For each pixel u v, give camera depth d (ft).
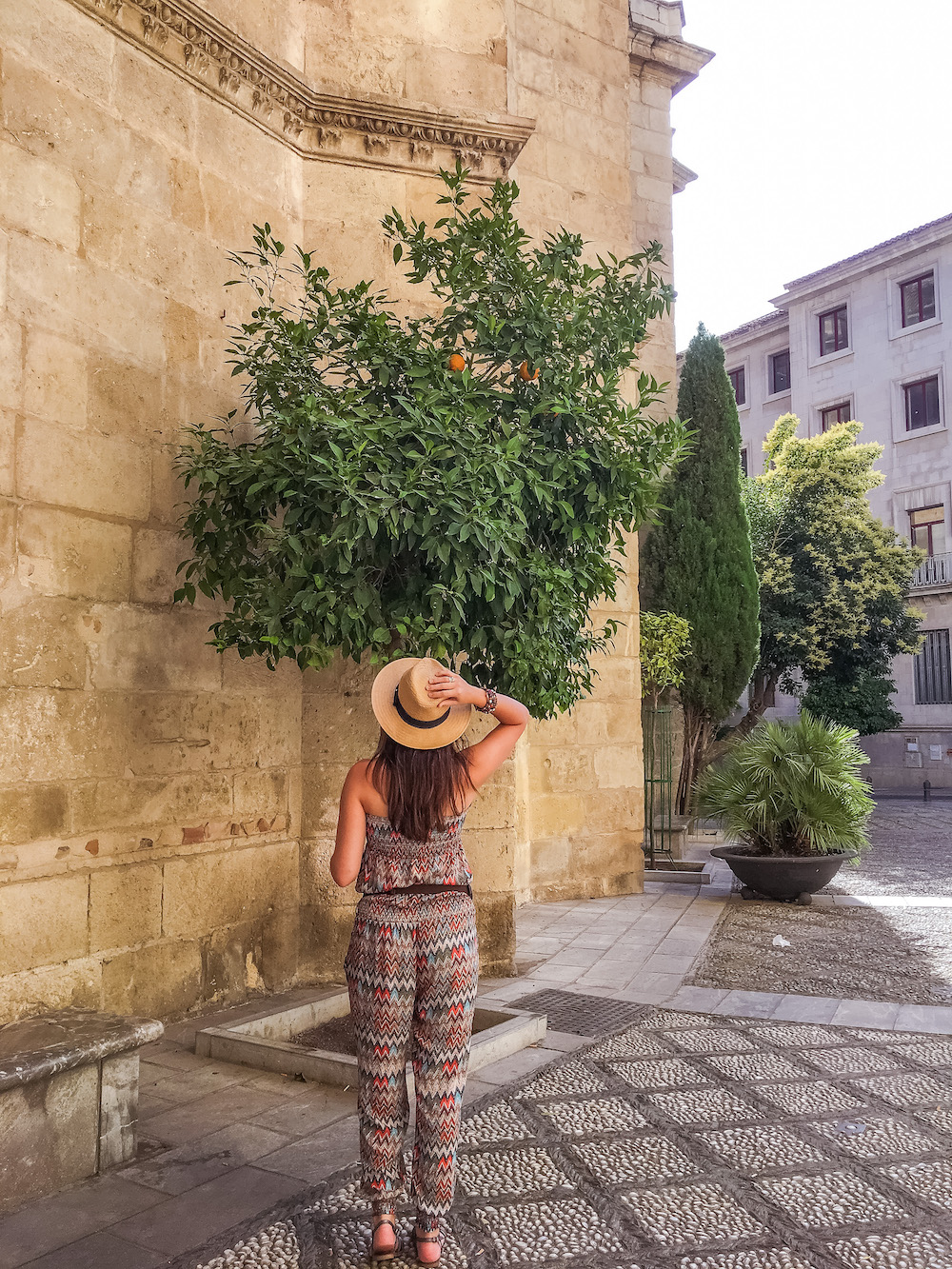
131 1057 11.18
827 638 72.13
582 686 16.92
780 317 107.76
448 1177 8.87
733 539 51.62
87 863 14.78
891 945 23.06
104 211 15.55
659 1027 16.51
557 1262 8.88
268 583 13.30
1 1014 13.25
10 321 13.79
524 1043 15.30
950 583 89.71
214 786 17.37
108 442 15.47
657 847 38.93
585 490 14.98
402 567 14.16
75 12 15.08
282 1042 14.35
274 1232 9.39
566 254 16.05
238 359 18.40
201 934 16.94
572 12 32.96
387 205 20.59
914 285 96.22
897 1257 8.99
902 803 73.26
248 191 18.76
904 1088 13.47
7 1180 9.87
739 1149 11.37
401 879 8.93
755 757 29.50
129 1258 8.92
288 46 19.79
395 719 8.89
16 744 13.69
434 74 21.30
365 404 14.43
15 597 13.74
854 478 74.08
